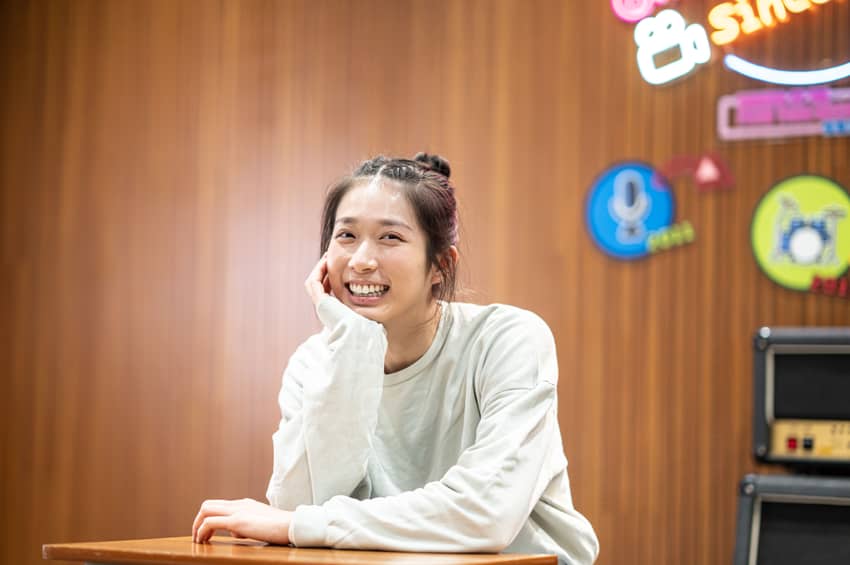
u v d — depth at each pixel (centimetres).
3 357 489
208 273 464
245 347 456
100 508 470
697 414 389
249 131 463
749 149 390
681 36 401
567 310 409
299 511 163
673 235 396
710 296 391
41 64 494
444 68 436
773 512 270
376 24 448
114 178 480
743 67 392
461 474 165
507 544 165
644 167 403
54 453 478
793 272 381
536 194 417
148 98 479
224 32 470
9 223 493
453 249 200
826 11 386
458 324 197
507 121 424
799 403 288
